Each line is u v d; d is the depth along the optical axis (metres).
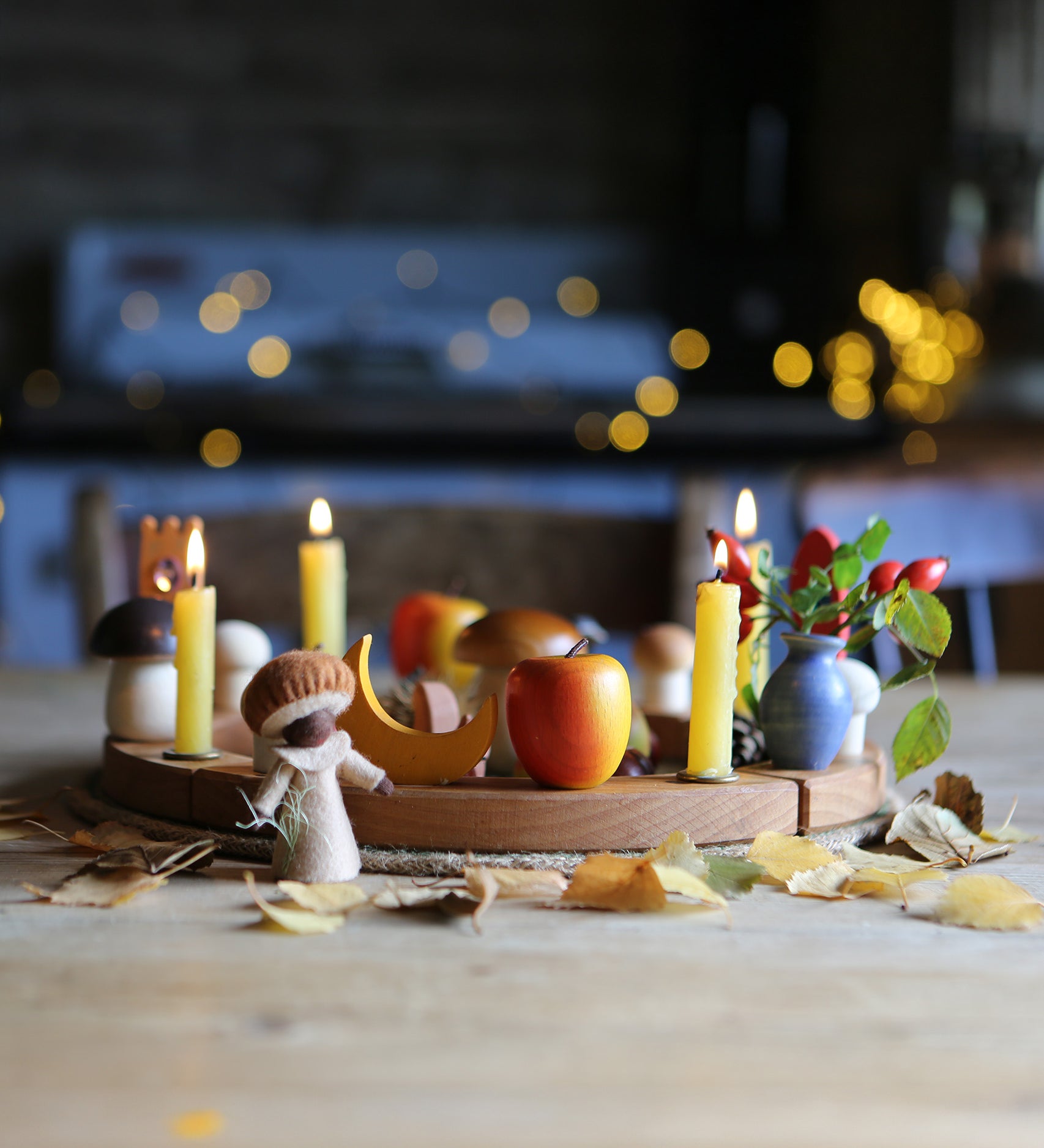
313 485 2.36
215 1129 0.48
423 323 2.83
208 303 2.94
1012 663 1.31
